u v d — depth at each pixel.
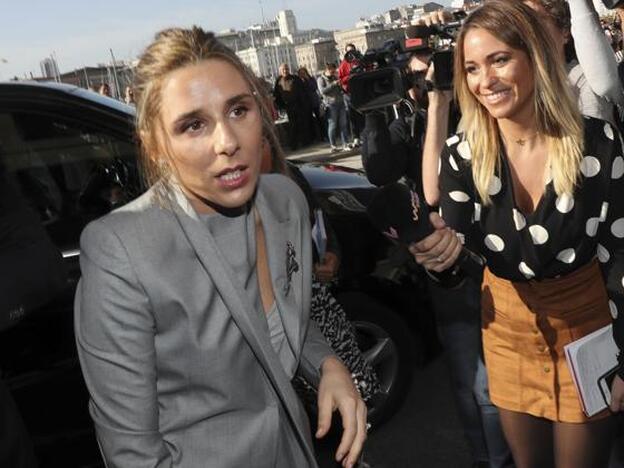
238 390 1.10
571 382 1.68
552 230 1.57
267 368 1.10
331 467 2.79
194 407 1.09
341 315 1.45
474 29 1.54
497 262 1.69
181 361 1.07
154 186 1.07
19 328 2.27
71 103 2.48
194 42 1.03
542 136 1.57
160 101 1.02
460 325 2.18
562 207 1.56
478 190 1.63
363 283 2.93
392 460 2.83
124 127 2.51
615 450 1.90
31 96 2.46
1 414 1.26
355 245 2.92
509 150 1.61
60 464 2.40
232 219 1.12
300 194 1.31
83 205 2.46
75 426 2.39
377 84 2.04
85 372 1.06
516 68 1.51
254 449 1.12
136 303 1.02
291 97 12.83
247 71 1.08
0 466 1.25
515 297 1.71
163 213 1.06
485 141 1.62
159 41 1.03
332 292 2.90
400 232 1.50
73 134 2.48
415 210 1.48
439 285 1.70
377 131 2.14
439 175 1.74
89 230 1.05
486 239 1.68
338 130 11.98
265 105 1.13
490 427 2.13
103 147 2.50
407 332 3.00
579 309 1.65
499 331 1.76
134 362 1.03
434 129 2.06
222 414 1.11
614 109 1.93
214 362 1.07
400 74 2.00
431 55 2.17
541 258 1.61
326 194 3.04
